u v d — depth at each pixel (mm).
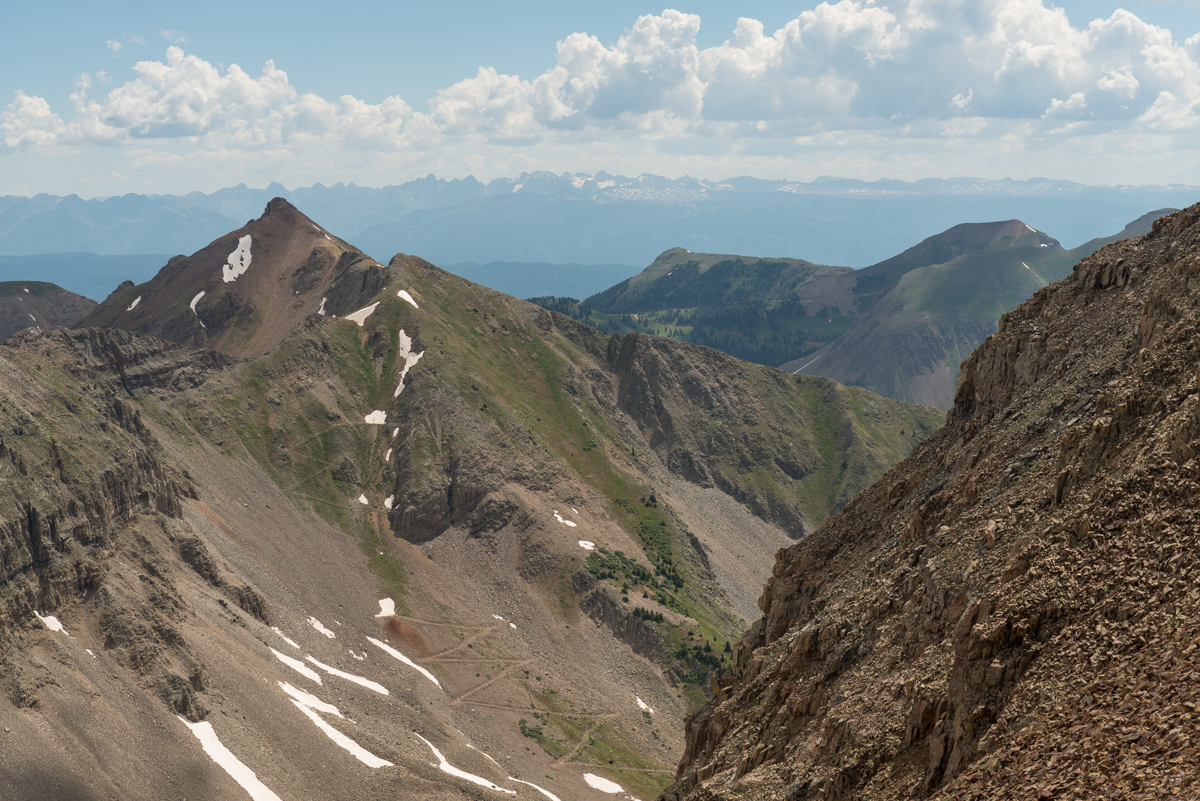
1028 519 45969
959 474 66062
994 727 33281
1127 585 33938
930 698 39750
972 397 79500
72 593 144125
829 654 58938
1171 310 51750
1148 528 35688
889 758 40719
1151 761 25109
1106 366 56906
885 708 44062
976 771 31703
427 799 145250
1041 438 57312
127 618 145125
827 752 46875
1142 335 54594
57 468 160125
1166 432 39375
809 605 73375
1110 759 26516
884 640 51844
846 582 70062
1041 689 32812
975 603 39875
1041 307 75625
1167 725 26000
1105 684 30312
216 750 134625
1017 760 30281
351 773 145875
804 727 54125
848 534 79375
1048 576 37688
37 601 138125
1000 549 45188
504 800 151625
